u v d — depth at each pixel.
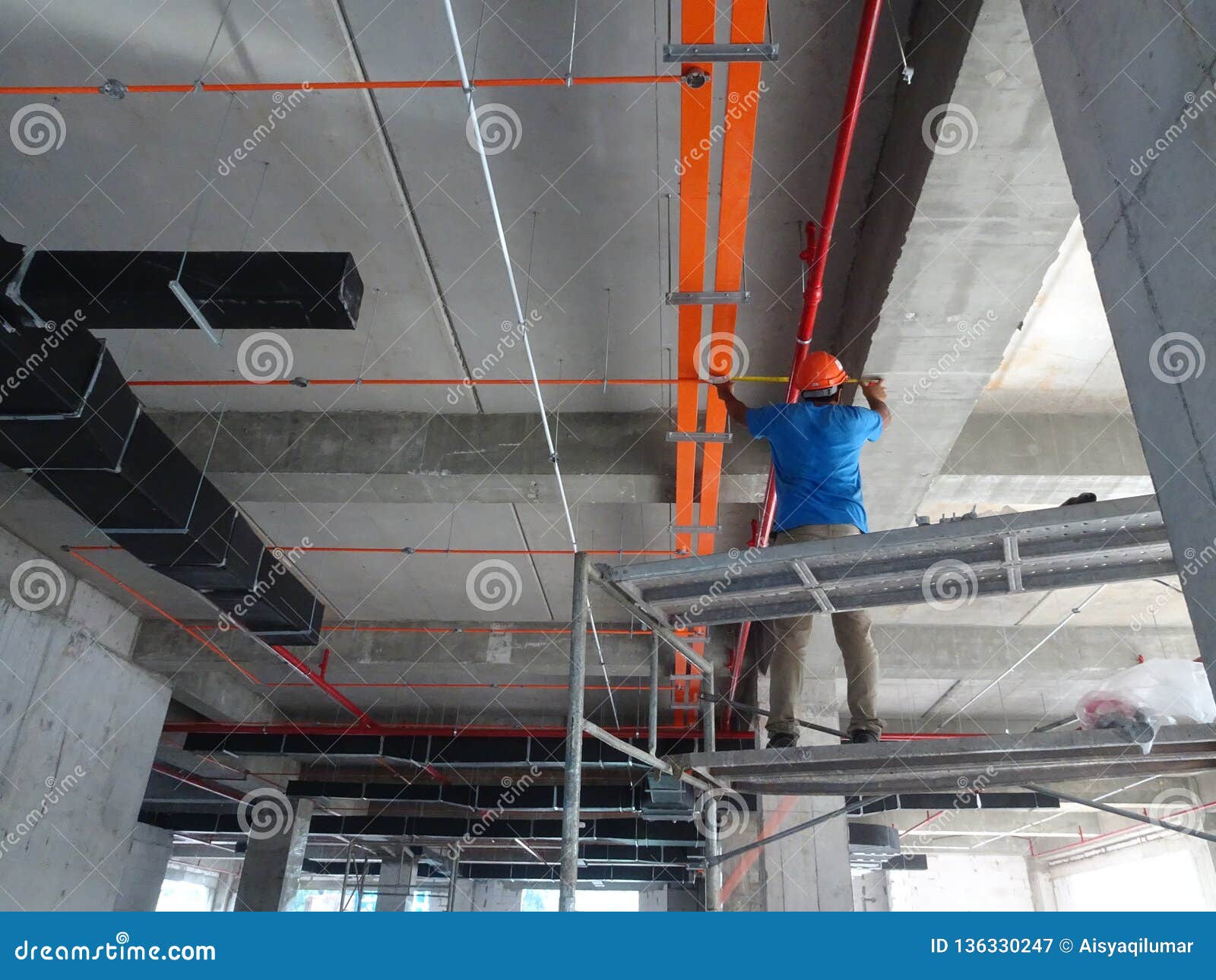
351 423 8.12
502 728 16.12
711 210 5.53
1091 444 7.82
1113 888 23.20
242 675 14.18
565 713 15.71
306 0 4.62
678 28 4.58
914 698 14.84
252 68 5.03
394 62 4.94
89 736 11.28
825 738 11.09
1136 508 3.29
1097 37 2.64
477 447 7.92
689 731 15.60
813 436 4.39
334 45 4.86
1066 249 6.19
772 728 4.61
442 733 15.56
